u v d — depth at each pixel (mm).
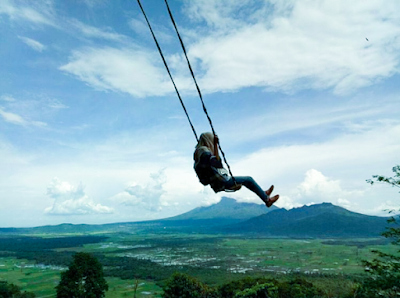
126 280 157125
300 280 75500
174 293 68875
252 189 5930
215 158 5449
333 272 179125
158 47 4914
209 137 5840
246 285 72812
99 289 70000
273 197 6008
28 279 164875
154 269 192000
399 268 23719
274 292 64188
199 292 72938
